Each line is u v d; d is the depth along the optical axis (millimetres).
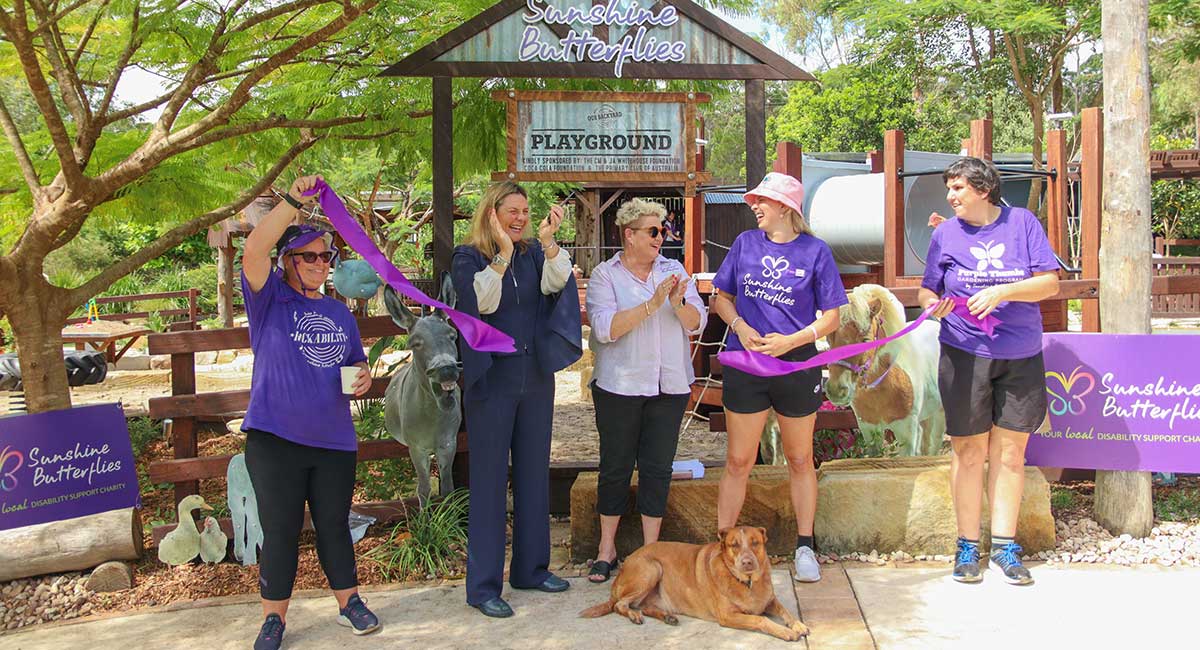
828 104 32500
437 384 4594
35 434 4777
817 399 4496
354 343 4121
